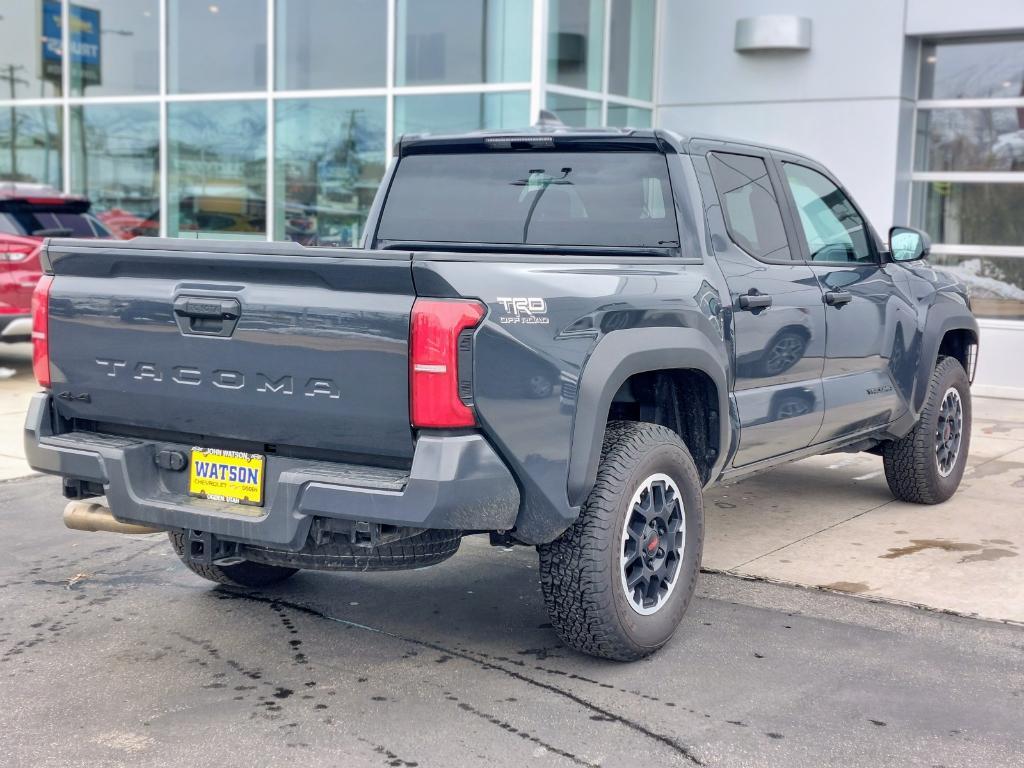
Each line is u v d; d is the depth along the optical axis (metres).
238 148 12.98
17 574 5.10
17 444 7.91
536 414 3.55
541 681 3.88
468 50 11.46
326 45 12.30
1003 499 6.61
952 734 3.47
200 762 3.27
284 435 3.62
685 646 4.22
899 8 10.88
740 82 11.75
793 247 5.19
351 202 12.34
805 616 4.57
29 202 10.78
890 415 5.87
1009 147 11.01
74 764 3.25
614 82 11.86
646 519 3.99
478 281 3.42
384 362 3.38
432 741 3.41
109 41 13.77
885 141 11.05
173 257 3.69
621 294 3.90
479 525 3.44
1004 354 10.89
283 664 4.04
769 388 4.88
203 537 3.72
